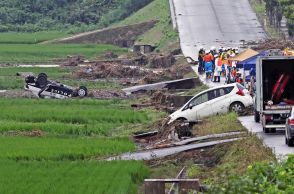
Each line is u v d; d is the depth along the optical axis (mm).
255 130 88125
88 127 101250
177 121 96938
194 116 100250
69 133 99562
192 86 151500
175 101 126625
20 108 119875
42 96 142250
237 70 131875
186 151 77938
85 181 65750
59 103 129875
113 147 85188
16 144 86562
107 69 185375
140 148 86750
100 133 99750
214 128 88938
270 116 85125
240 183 41750
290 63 85188
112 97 143750
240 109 101625
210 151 76188
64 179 66750
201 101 101188
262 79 85500
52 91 142500
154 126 102375
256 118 94188
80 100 134875
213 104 100812
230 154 70562
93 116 112000
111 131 101875
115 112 116375
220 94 101688
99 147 84750
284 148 73812
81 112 115562
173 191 53312
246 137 73375
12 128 99500
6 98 136875
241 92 102062
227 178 44406
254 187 41750
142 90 151375
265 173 44875
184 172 70375
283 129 87375
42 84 142375
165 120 101000
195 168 69375
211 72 149750
